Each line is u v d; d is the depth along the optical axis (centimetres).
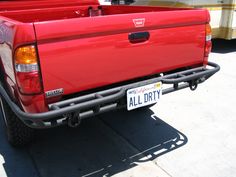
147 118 441
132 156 359
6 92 325
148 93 312
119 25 286
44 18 434
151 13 304
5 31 284
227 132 400
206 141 381
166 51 326
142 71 316
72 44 267
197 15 337
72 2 461
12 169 345
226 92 525
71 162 353
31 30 249
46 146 385
